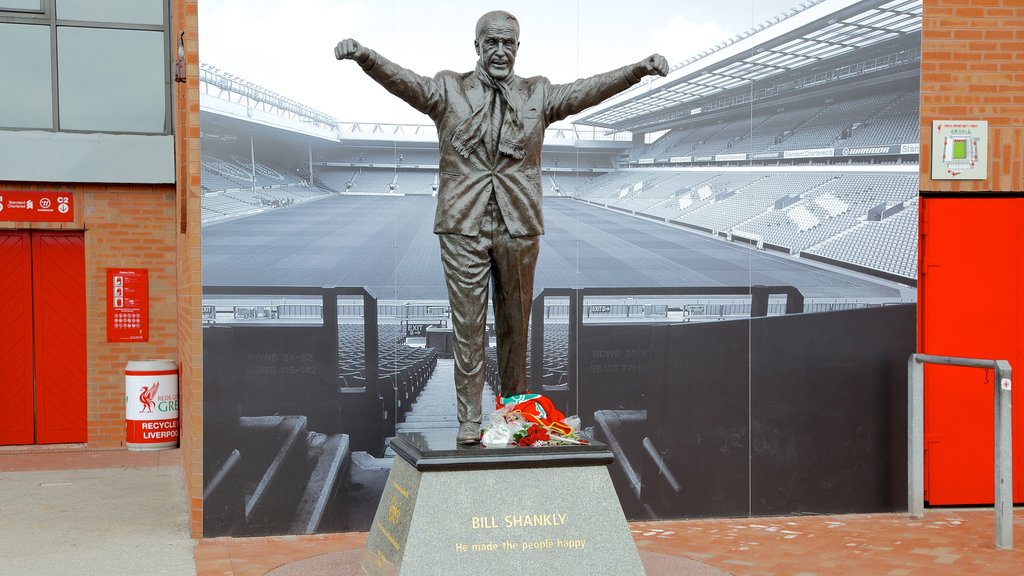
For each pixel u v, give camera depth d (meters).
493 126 5.07
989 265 7.52
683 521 7.24
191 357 6.74
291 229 6.86
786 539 6.63
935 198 7.45
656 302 7.27
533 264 5.23
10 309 10.98
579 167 7.21
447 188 5.11
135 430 10.37
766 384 7.36
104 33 11.06
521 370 5.35
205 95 6.71
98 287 10.97
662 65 5.10
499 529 4.70
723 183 7.30
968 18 7.37
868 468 7.45
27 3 10.85
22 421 11.04
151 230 11.04
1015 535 6.74
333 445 6.89
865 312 7.40
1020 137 7.47
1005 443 6.34
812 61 7.31
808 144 7.33
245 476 6.77
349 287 6.93
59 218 10.83
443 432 5.49
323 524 6.85
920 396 7.23
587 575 4.76
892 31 7.30
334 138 6.91
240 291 6.79
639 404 7.25
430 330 7.01
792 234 7.35
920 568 5.84
